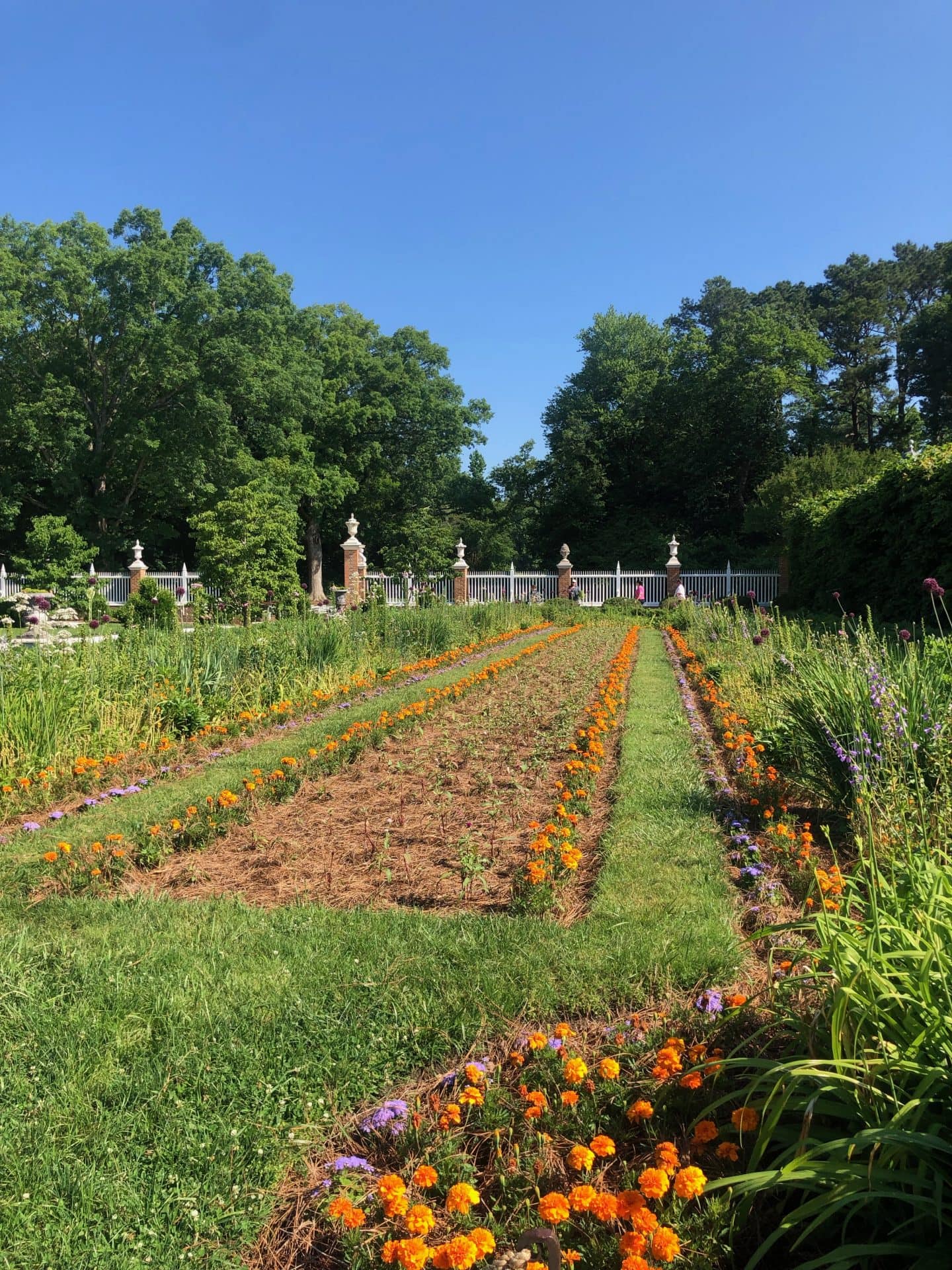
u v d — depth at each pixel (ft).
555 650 52.16
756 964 10.72
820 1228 6.56
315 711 30.35
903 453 127.44
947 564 45.19
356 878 14.69
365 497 147.33
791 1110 7.22
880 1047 6.77
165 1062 9.04
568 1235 6.77
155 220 112.37
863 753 13.98
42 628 34.37
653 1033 9.05
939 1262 5.64
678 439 137.28
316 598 97.96
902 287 150.51
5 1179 7.41
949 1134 6.29
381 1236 6.72
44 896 14.06
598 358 169.27
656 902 12.64
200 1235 6.94
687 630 61.52
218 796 17.92
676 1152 7.16
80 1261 6.63
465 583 96.43
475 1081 8.34
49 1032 9.61
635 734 24.64
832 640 19.86
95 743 23.61
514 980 10.47
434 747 24.03
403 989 10.37
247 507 65.41
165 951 11.51
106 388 115.34
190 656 30.45
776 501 96.63
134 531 124.98
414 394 141.69
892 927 7.74
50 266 109.70
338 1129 8.22
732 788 18.84
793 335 124.98
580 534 143.33
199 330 108.78
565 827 15.57
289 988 10.43
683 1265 6.16
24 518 126.21
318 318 142.92
